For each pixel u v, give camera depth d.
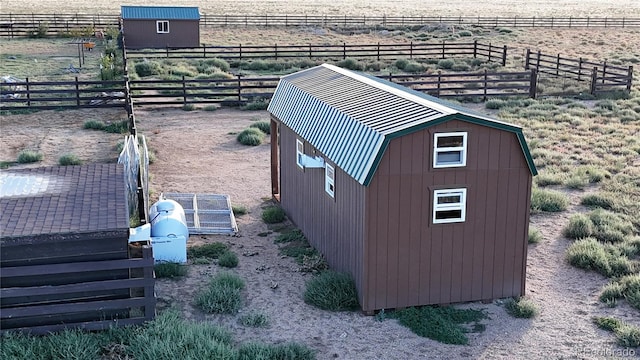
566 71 37.56
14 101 28.64
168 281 13.02
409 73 41.66
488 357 10.59
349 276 12.44
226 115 30.02
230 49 50.91
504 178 12.04
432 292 12.15
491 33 63.59
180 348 9.99
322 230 14.15
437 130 11.52
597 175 20.36
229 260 13.84
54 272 10.16
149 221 14.45
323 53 49.66
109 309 10.69
